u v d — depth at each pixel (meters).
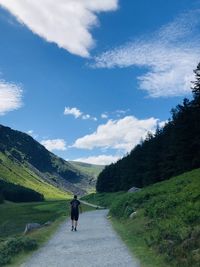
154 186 50.16
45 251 20.94
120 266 16.16
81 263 17.25
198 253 15.42
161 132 96.75
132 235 25.50
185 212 24.17
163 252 17.66
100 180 171.75
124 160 140.75
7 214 80.62
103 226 34.56
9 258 18.45
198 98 67.06
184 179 42.47
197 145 66.00
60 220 42.97
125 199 44.59
